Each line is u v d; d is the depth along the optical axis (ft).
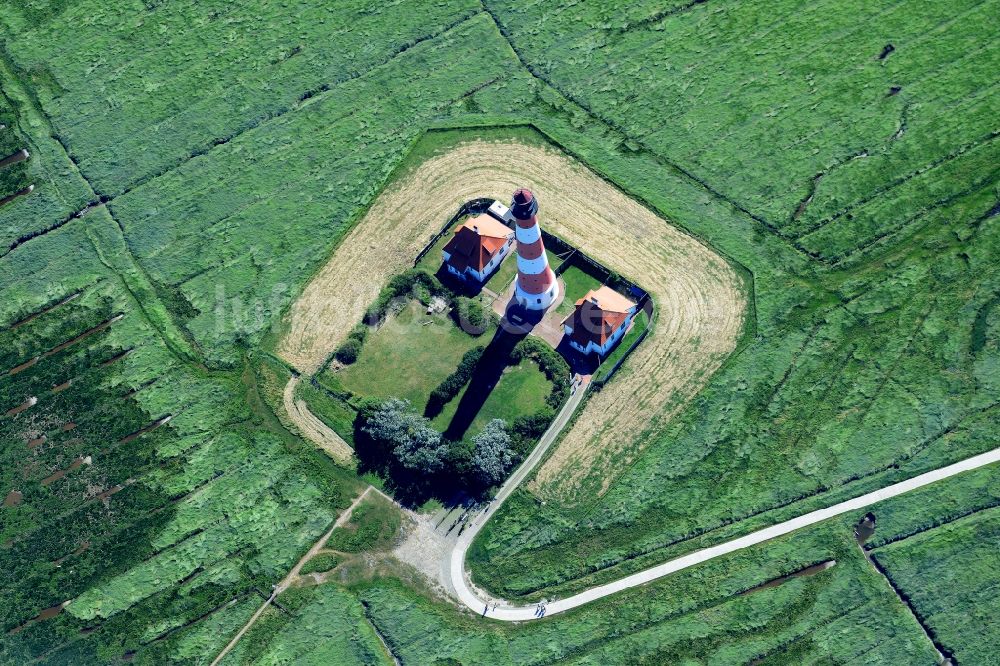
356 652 281.95
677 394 307.78
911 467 291.17
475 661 278.05
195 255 356.59
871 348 309.83
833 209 336.29
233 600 292.61
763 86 367.04
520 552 291.17
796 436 299.38
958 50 362.12
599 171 355.56
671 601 281.54
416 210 353.51
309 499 304.30
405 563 293.02
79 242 365.81
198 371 332.19
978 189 332.39
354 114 382.63
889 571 278.87
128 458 317.83
